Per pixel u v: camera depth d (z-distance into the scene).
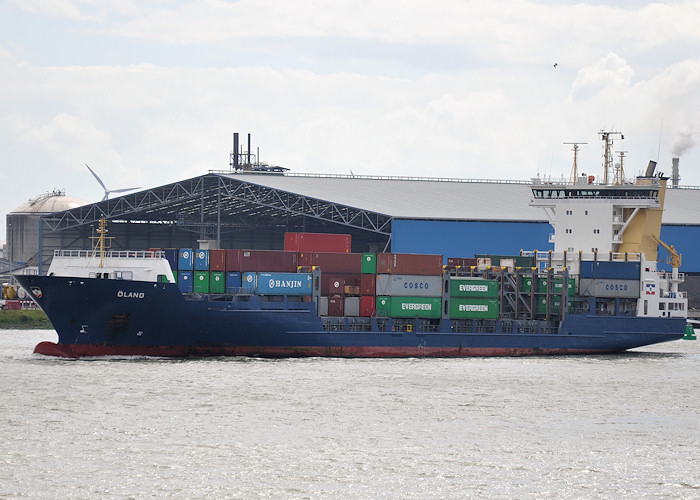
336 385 106.12
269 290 126.38
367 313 131.62
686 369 131.00
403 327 134.88
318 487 67.62
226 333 124.00
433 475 70.81
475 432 84.12
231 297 126.94
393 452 76.75
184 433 81.19
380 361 128.88
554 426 87.31
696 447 80.31
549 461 75.12
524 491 67.75
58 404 92.06
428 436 82.19
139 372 112.00
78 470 70.25
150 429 82.38
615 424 88.94
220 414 88.81
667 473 72.50
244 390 101.31
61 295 118.00
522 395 103.12
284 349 127.31
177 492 66.00
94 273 124.56
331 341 128.88
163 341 123.31
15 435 79.56
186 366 117.94
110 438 79.19
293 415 89.19
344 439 80.56
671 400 102.50
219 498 65.06
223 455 74.75
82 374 109.88
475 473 71.56
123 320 120.62
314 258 129.50
